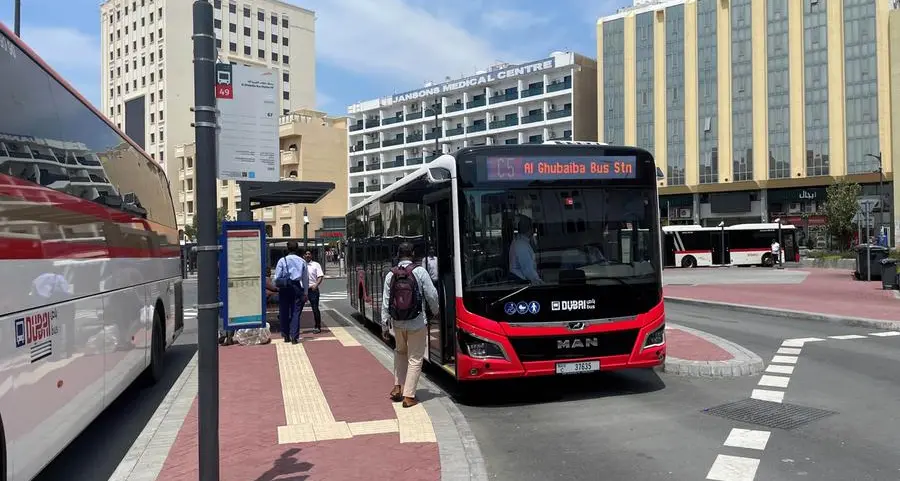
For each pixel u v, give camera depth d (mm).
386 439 6109
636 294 7871
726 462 5559
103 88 102562
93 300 5891
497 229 7656
